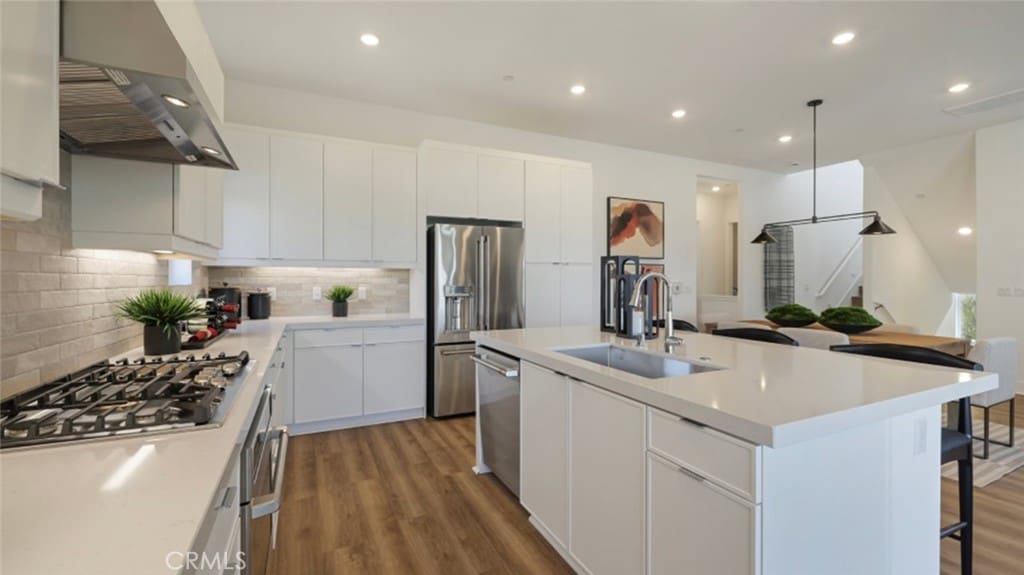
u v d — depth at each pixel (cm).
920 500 148
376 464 295
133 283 217
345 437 345
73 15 97
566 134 519
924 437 149
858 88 394
